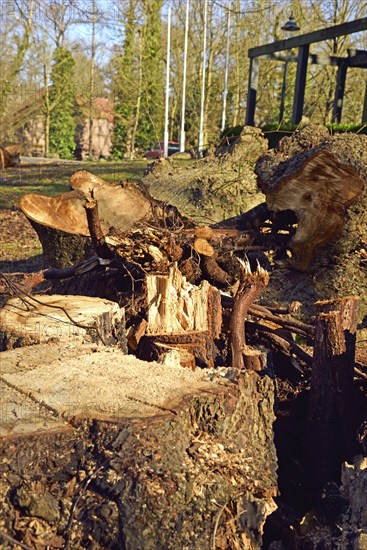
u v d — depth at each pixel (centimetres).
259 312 501
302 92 1659
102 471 260
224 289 590
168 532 257
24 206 714
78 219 727
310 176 591
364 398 448
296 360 500
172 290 460
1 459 260
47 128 3081
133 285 524
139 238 528
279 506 373
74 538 253
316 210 597
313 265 616
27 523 256
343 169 570
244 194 851
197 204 848
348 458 411
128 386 310
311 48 2514
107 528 252
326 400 417
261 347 450
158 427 270
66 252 761
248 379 318
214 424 296
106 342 429
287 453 432
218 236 626
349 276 605
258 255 645
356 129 1256
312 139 654
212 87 2756
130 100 2575
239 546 282
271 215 654
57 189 1680
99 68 2312
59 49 2139
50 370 333
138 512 252
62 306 452
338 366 418
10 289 508
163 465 263
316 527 340
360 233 590
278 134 1350
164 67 2722
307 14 2283
